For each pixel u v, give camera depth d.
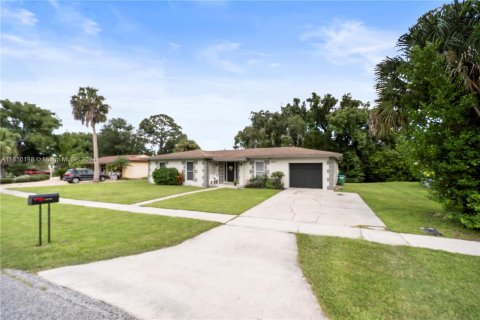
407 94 7.08
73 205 9.05
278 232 5.38
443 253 4.07
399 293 2.78
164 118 45.66
